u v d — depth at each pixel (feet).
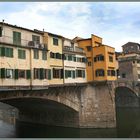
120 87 201.57
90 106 141.90
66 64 130.31
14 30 101.14
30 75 103.09
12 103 128.77
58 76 123.95
